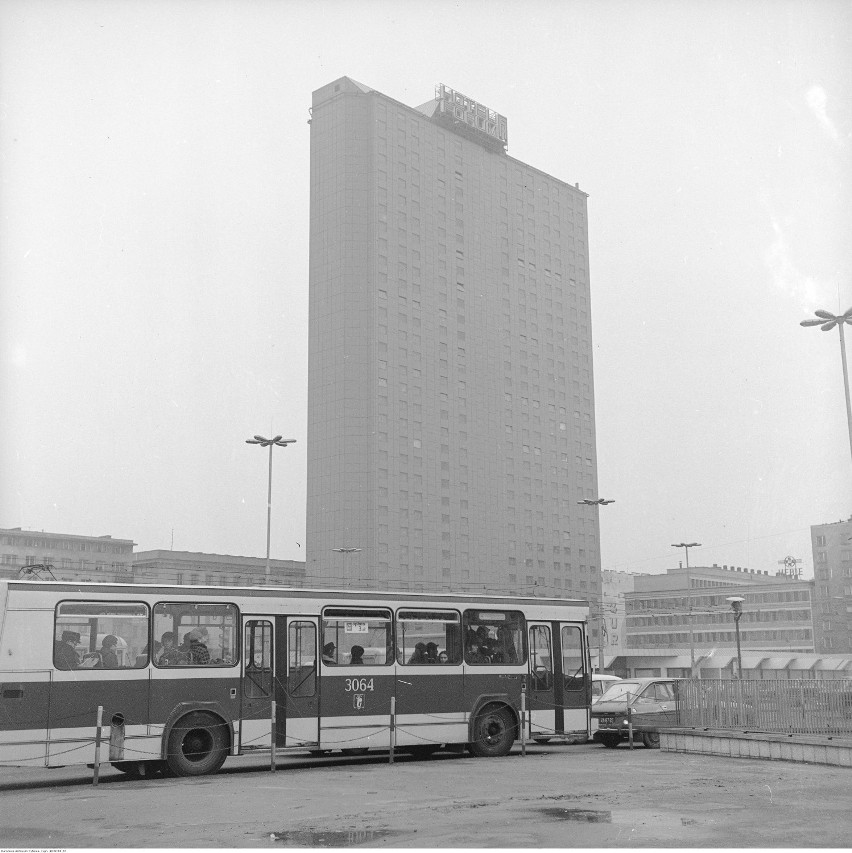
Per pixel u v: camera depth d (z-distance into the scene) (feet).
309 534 380.99
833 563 381.40
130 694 54.80
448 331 414.82
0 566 388.37
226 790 47.85
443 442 403.75
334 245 395.14
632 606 452.76
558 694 71.56
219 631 58.39
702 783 49.06
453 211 426.51
